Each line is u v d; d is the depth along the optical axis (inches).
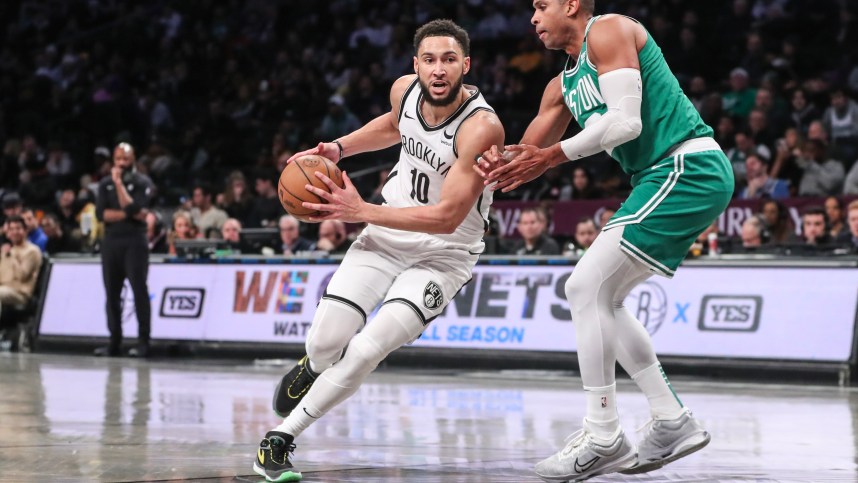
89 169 850.8
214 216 625.6
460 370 469.4
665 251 196.5
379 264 211.5
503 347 466.9
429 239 211.2
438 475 207.0
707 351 430.0
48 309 580.1
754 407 330.0
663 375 207.2
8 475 202.1
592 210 562.9
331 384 202.1
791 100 655.8
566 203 571.8
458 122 203.9
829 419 300.2
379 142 227.3
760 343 421.7
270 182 645.3
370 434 265.4
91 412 306.5
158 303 551.2
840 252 428.8
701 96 672.4
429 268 211.2
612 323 197.9
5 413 303.0
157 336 546.3
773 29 745.6
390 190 221.1
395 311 204.5
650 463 205.3
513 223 586.2
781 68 697.0
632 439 259.3
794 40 711.1
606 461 196.7
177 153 844.0
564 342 454.9
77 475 202.5
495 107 750.5
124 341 552.4
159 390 371.6
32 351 579.2
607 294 197.9
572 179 639.1
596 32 195.8
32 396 348.2
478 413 309.7
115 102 884.6
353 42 886.4
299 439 256.2
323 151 220.2
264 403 331.3
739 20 756.6
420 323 207.3
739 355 423.8
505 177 196.1
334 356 209.8
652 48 198.8
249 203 648.4
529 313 466.3
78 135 879.1
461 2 887.7
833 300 414.3
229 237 558.3
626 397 357.7
